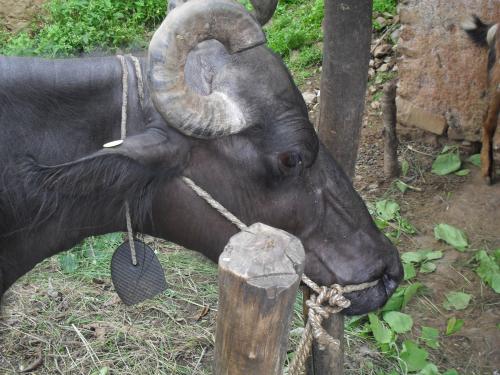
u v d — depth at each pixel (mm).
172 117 862
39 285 1683
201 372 1453
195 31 849
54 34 2881
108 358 1481
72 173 926
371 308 1091
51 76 972
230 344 759
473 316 1570
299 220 1022
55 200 977
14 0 3135
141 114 979
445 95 2041
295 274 730
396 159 2002
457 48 1975
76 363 1477
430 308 1598
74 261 1733
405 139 2172
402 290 1595
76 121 982
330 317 1166
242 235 759
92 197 975
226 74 944
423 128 2119
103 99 985
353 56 1199
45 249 1043
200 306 1614
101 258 1760
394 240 1792
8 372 1462
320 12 2705
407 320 1512
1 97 962
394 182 1997
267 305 722
